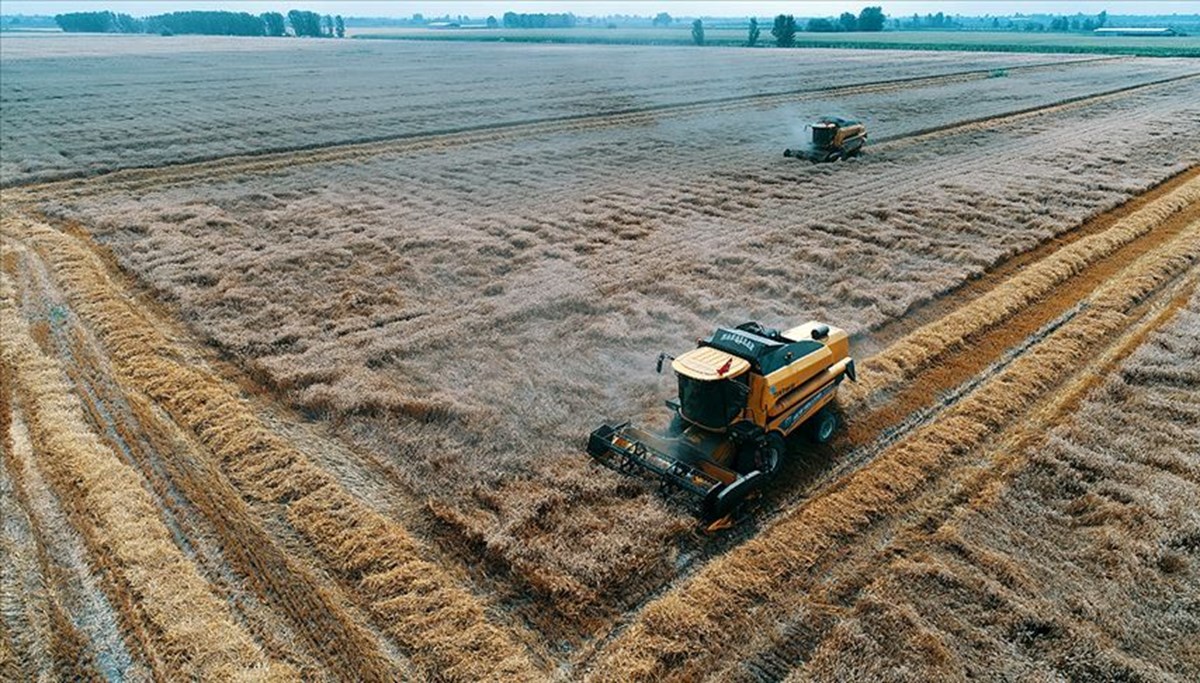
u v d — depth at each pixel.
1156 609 10.09
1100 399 15.41
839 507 12.08
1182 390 15.70
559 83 78.62
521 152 41.69
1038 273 22.17
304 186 34.03
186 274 22.73
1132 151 39.09
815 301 20.89
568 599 10.47
